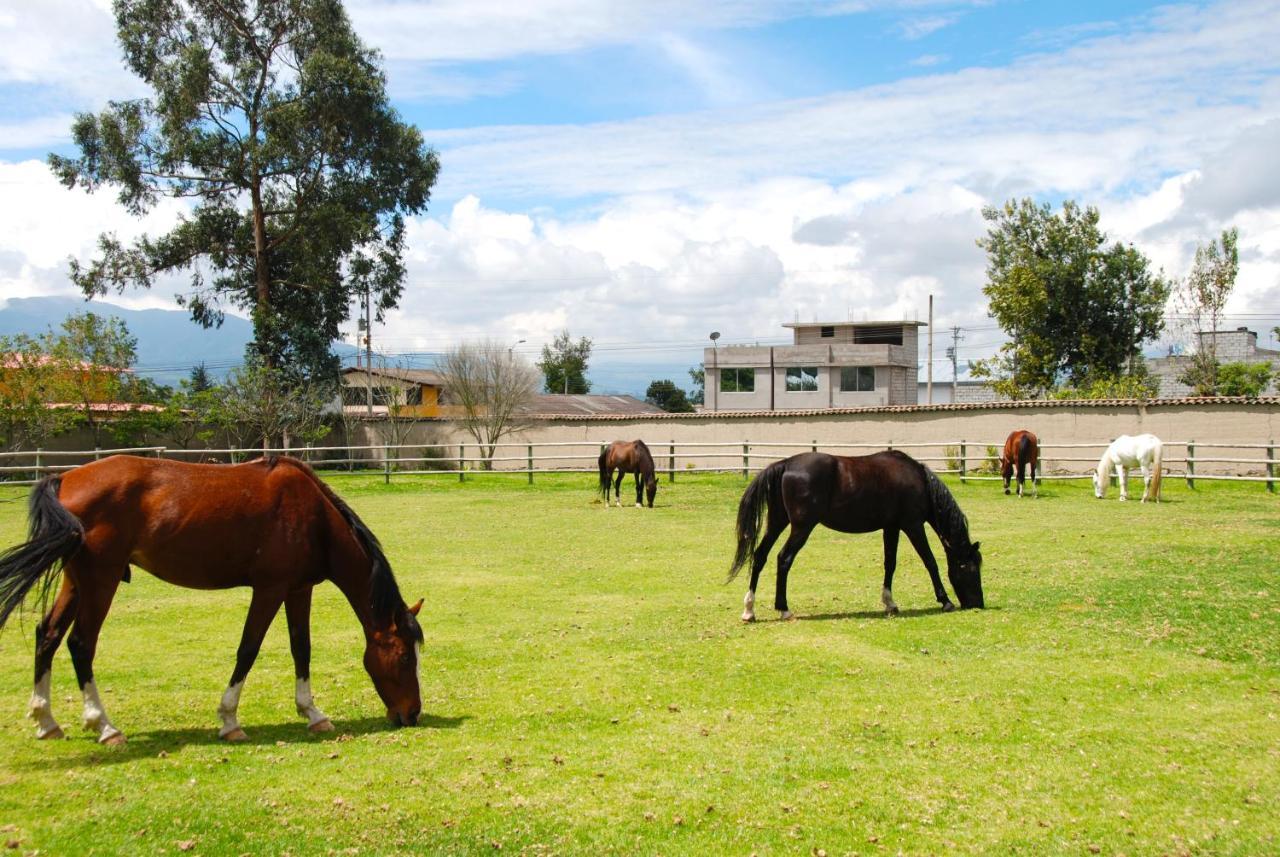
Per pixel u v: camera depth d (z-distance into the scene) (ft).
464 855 14.06
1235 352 186.09
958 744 18.72
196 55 102.22
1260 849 14.20
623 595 35.19
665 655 26.04
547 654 26.35
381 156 112.47
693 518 59.93
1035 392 117.50
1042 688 22.26
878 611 31.76
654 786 16.66
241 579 19.48
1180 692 21.81
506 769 17.48
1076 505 62.28
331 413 118.73
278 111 103.76
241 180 109.29
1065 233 118.11
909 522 31.50
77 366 100.27
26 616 33.24
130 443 104.37
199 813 15.15
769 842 14.55
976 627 28.48
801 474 30.71
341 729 20.01
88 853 13.70
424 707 21.61
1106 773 17.12
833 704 21.38
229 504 19.02
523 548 47.16
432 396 171.42
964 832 14.87
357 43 112.57
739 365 198.08
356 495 76.54
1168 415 79.15
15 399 92.48
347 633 29.35
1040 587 34.32
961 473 79.05
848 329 207.00
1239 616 28.30
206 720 20.45
